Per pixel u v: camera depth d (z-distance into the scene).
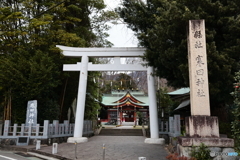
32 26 14.66
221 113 13.41
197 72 8.30
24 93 13.51
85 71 14.66
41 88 13.74
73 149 11.29
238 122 7.77
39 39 15.01
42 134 13.77
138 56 14.56
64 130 15.03
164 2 10.62
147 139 13.66
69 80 18.39
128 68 14.64
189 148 7.61
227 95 10.23
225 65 9.02
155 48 10.97
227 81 9.45
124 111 36.47
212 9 9.70
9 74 13.28
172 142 12.26
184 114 22.69
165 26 10.14
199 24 8.62
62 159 9.30
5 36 15.11
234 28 9.24
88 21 18.73
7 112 14.22
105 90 40.81
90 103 20.34
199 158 7.29
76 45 16.86
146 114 36.78
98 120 29.05
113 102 34.81
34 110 13.52
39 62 14.58
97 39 19.30
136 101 34.41
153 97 14.07
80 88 14.48
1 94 14.53
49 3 15.63
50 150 10.97
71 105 18.95
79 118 14.31
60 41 16.06
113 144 12.93
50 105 15.17
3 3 16.45
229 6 9.65
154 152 10.29
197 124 7.93
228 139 7.57
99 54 14.84
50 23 15.52
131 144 12.92
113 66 14.73
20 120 14.55
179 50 9.74
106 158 8.95
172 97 22.92
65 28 18.20
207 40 9.31
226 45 9.92
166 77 12.20
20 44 15.93
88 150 10.91
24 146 12.28
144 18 12.23
